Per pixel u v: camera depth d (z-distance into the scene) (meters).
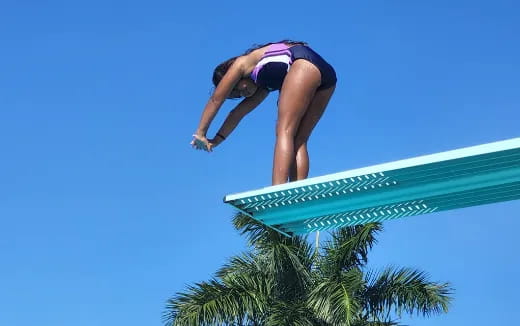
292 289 19.58
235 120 8.02
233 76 7.67
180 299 19.27
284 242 19.38
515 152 5.60
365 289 19.70
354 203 6.46
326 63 7.59
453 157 5.71
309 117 7.61
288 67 7.50
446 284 19.47
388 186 6.16
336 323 18.41
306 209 6.57
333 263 19.62
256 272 19.92
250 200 6.43
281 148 7.21
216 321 18.97
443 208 6.49
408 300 19.31
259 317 19.27
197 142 7.79
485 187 6.14
